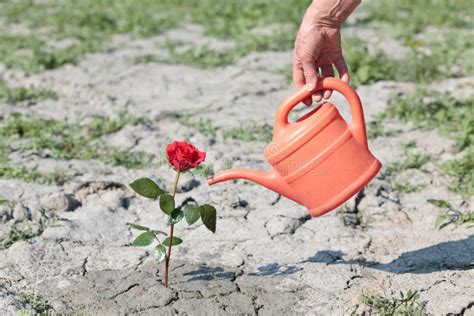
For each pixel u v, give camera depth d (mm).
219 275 2354
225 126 3262
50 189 2777
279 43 4422
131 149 3074
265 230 2562
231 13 5188
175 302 2246
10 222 2570
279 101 3541
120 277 2352
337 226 2568
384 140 3115
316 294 2283
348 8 2160
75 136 3186
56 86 3742
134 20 5039
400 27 4656
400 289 2281
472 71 3811
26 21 5230
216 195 2744
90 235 2537
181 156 2150
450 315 2182
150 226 2588
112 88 3736
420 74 3721
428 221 2592
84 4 5715
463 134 3113
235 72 3963
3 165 2941
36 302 2248
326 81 2166
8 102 3521
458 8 5199
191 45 4508
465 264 2375
